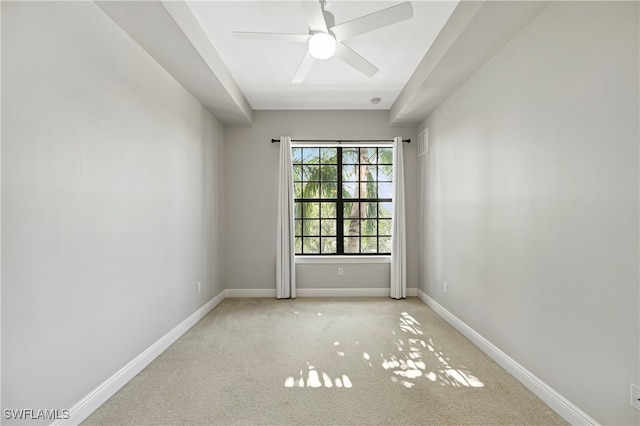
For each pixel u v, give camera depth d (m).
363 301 4.46
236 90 3.73
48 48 1.64
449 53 2.58
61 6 1.72
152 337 2.63
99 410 1.94
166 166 2.88
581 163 1.75
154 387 2.20
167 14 2.05
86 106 1.90
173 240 3.02
